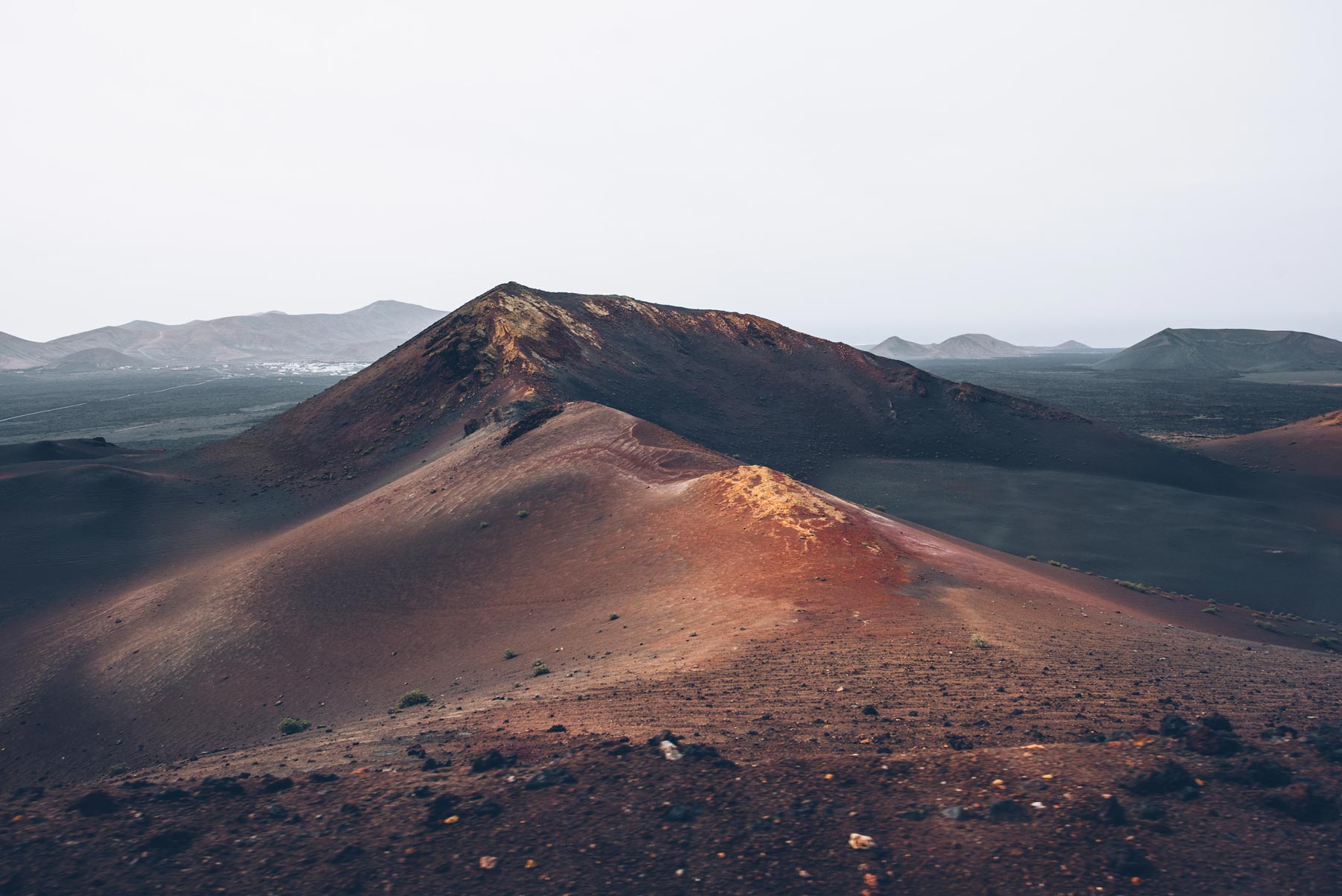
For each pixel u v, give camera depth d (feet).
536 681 77.87
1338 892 23.03
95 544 208.85
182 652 129.70
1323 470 360.28
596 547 142.20
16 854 29.17
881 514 170.60
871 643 73.31
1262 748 35.96
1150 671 65.82
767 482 138.51
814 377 469.98
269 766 52.06
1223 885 23.75
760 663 68.54
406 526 182.91
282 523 237.45
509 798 33.99
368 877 27.02
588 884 25.86
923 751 42.57
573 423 230.27
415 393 354.74
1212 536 239.50
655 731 49.34
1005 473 341.62
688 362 457.68
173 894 26.08
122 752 102.89
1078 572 165.48
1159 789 30.91
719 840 28.73
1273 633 120.06
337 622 134.51
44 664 135.85
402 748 50.75
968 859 26.32
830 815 30.68
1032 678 61.05
